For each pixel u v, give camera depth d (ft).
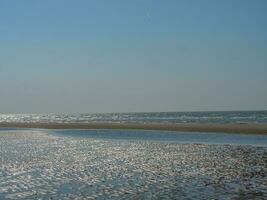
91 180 79.36
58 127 283.59
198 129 223.92
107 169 92.99
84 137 194.70
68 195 66.39
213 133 203.72
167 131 225.15
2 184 76.02
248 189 68.28
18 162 105.09
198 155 116.57
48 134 220.43
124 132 226.58
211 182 75.36
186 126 241.96
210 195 64.39
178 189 69.62
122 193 67.26
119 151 130.11
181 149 133.80
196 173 85.81
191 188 70.23
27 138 190.80
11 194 67.72
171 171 88.99
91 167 96.12
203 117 485.97
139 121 393.70
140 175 84.53
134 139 179.22
